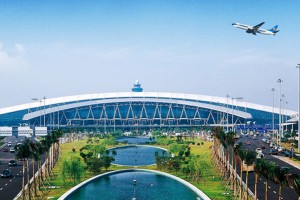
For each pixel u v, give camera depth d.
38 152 93.31
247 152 80.31
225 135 112.94
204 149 188.12
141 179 117.31
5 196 89.62
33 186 93.88
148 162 153.00
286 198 86.31
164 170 130.12
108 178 119.06
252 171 117.12
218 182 108.38
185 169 120.19
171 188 103.19
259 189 96.00
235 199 86.81
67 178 113.50
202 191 95.81
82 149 186.62
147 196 93.75
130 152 188.88
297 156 158.12
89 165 124.31
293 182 57.28
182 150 159.88
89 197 92.75
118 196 93.88
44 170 114.62
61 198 87.62
